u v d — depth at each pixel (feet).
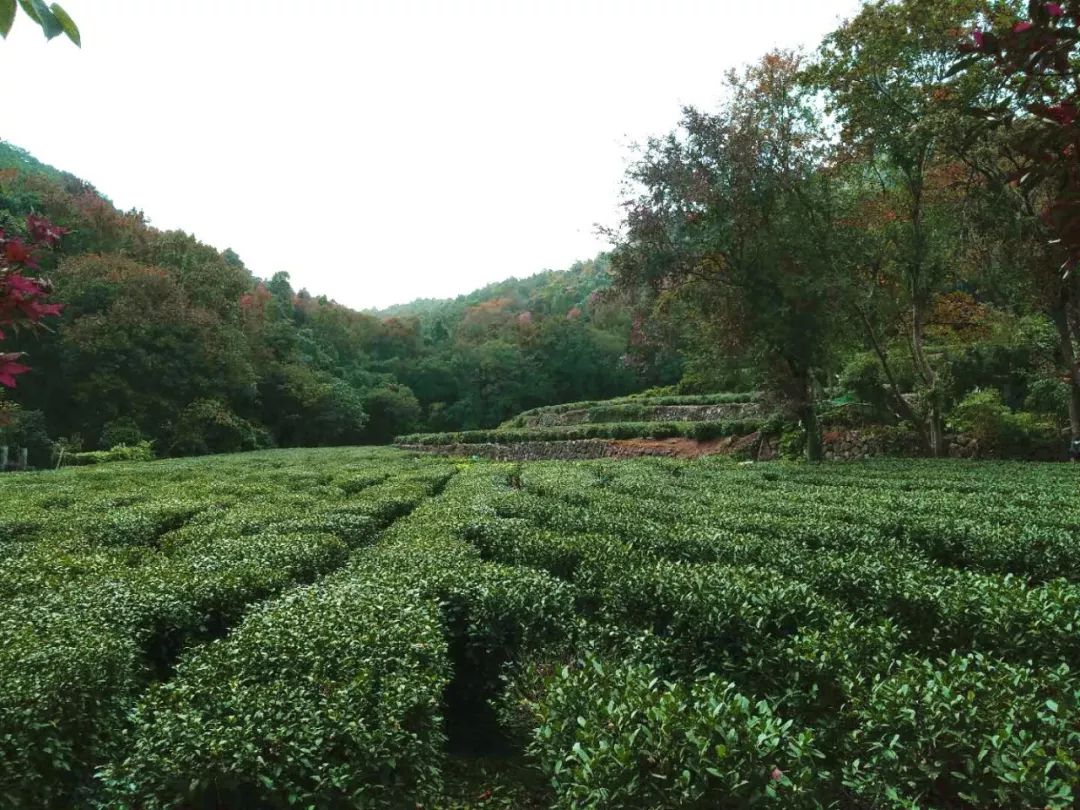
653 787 9.34
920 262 65.67
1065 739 10.00
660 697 10.84
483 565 20.71
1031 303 62.18
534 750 11.71
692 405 122.01
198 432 137.18
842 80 60.64
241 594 19.27
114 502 42.70
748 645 14.93
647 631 16.21
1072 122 8.39
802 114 63.67
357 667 13.06
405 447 149.89
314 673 12.69
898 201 66.64
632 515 30.94
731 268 64.75
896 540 25.89
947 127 51.65
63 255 136.67
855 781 10.31
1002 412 69.87
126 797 10.87
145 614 17.31
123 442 123.75
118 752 12.95
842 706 12.28
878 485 47.65
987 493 39.75
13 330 11.53
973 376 69.77
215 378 146.92
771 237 61.87
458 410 211.61
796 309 61.26
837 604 17.40
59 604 17.38
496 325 255.70
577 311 253.65
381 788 10.92
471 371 216.13
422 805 12.19
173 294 141.18
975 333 79.00
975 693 10.82
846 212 64.69
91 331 125.39
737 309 64.54
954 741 10.06
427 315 368.27
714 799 9.27
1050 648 14.35
